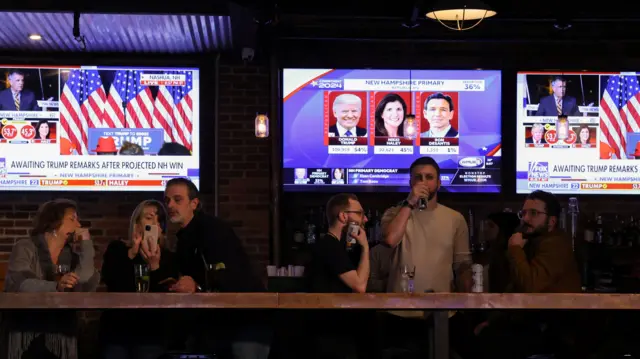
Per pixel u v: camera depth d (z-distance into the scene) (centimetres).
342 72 740
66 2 598
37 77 732
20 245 463
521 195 741
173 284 448
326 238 463
